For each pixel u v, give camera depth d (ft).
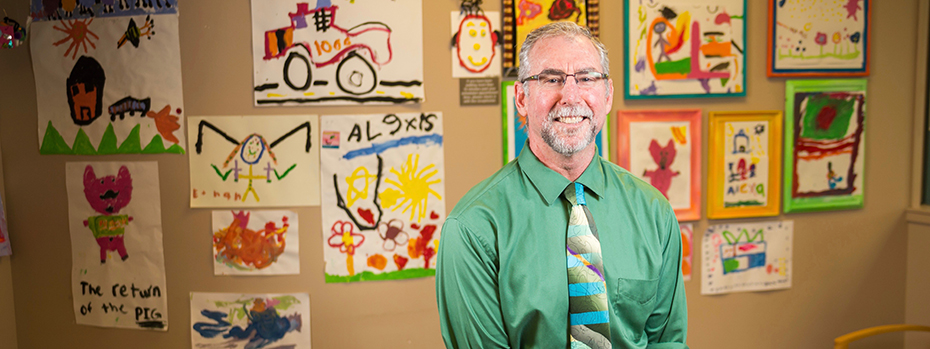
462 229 3.40
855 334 6.22
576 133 3.26
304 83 6.66
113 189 6.86
